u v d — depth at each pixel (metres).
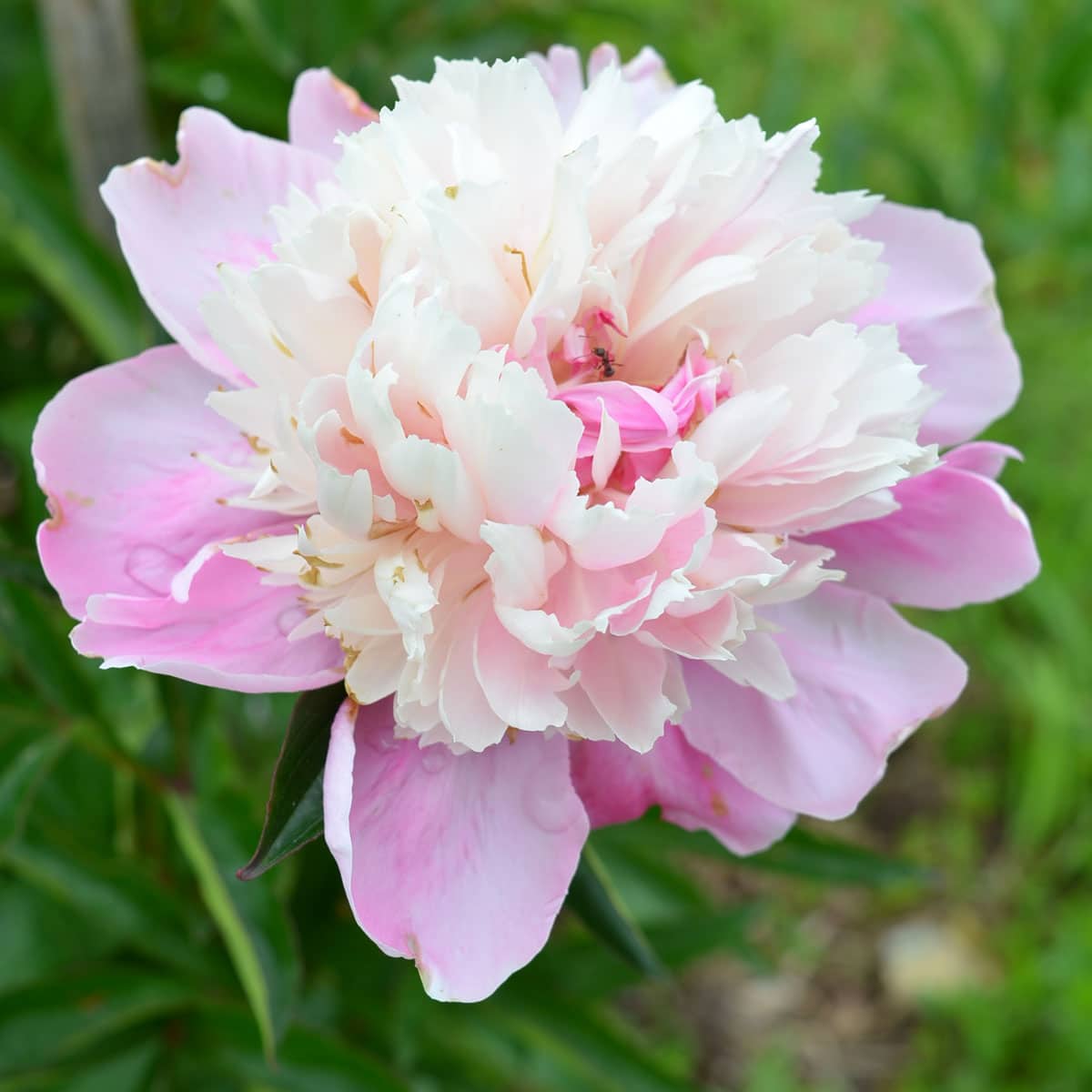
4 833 0.51
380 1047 0.59
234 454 0.46
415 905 0.44
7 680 0.53
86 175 0.61
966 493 0.47
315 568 0.44
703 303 0.45
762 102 0.78
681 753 0.46
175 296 0.46
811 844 0.55
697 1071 0.88
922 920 0.94
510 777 0.45
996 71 0.89
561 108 0.49
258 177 0.48
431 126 0.45
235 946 0.51
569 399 0.45
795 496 0.45
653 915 0.63
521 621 0.43
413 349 0.43
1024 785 0.98
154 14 0.73
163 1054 0.57
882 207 0.49
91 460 0.46
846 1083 0.88
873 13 1.36
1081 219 0.89
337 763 0.43
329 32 0.63
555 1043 0.58
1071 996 0.84
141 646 0.44
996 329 0.48
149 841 0.58
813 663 0.47
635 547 0.44
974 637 1.00
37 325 0.77
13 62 0.77
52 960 0.59
